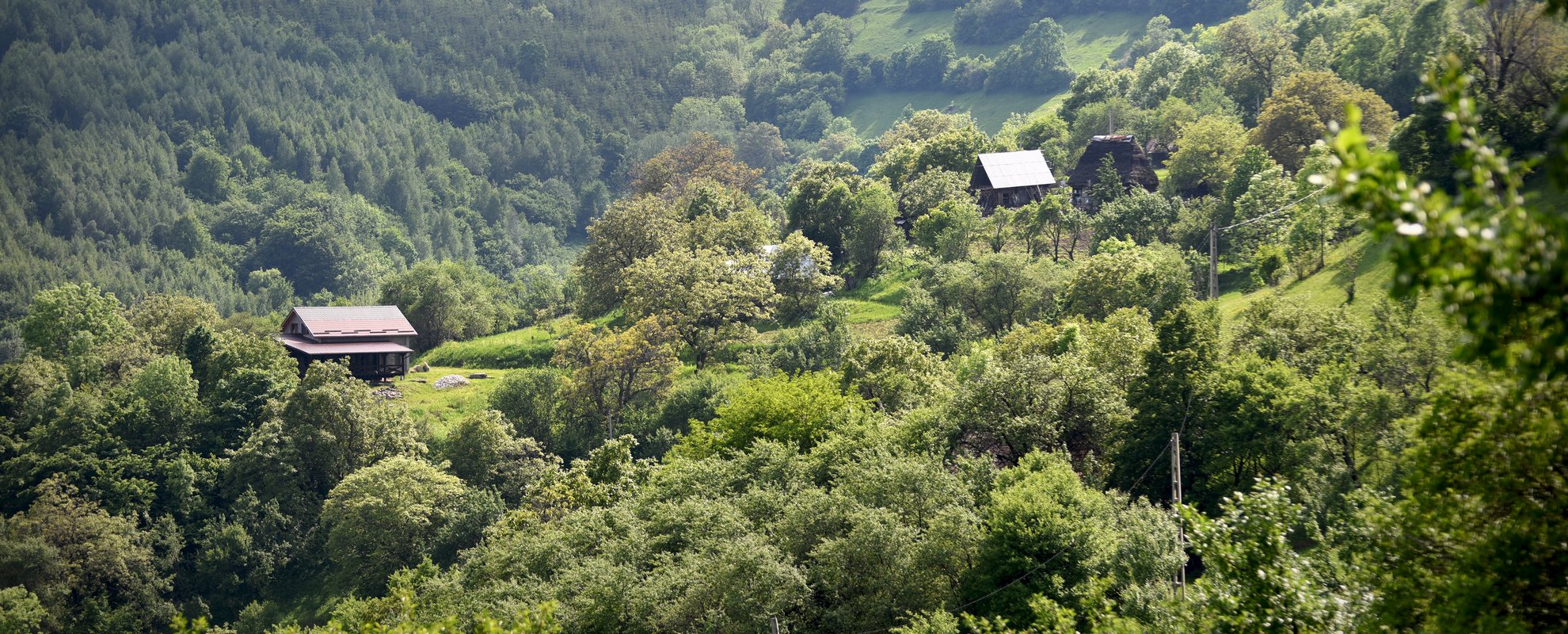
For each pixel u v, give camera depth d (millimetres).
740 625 65500
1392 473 68375
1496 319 15594
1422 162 119500
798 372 145000
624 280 195000
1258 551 38344
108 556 128625
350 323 194250
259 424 157750
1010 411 89188
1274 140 191750
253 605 128000
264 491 141875
